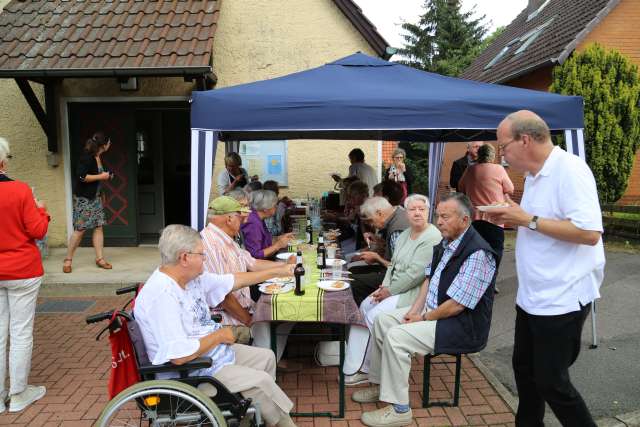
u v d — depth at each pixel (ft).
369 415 9.91
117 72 20.06
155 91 25.00
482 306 9.70
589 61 28.71
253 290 12.76
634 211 29.32
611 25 35.58
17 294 10.57
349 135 24.04
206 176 12.67
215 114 12.28
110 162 25.59
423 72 14.94
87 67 20.22
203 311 8.95
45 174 25.26
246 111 12.24
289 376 12.19
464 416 10.34
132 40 21.63
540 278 7.64
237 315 10.86
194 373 8.25
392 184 15.14
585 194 7.18
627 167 28.60
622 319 15.74
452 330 9.58
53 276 20.16
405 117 12.21
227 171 23.26
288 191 27.50
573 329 7.59
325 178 27.43
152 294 7.79
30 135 25.07
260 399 8.30
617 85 28.40
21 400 10.78
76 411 10.68
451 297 9.55
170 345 7.65
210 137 12.64
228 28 25.55
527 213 7.47
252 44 25.61
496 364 13.01
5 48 21.30
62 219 25.52
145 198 27.61
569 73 29.12
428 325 9.72
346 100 12.19
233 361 8.86
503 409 10.62
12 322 10.67
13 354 10.61
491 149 18.08
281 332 11.81
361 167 24.35
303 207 23.36
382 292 11.93
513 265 24.00
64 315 16.93
